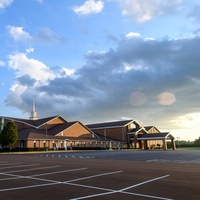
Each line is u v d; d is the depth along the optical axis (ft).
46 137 203.92
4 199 25.16
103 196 26.20
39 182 35.04
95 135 267.18
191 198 25.22
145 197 25.68
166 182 34.45
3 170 49.78
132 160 79.41
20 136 194.90
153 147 313.12
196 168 52.29
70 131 235.40
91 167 54.85
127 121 297.33
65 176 40.70
